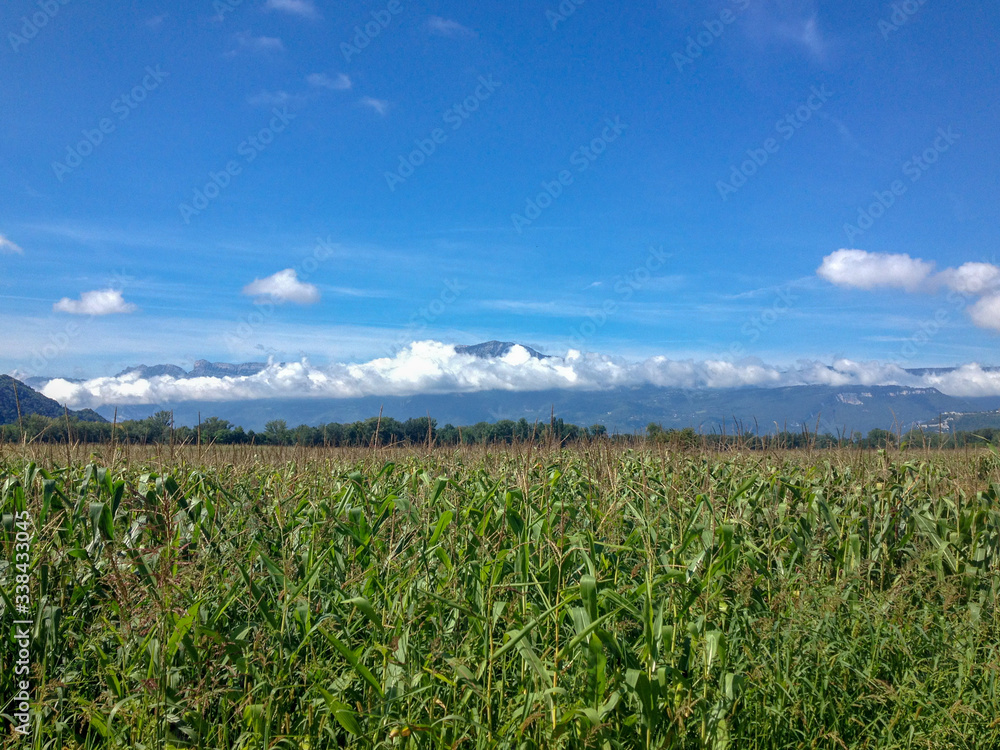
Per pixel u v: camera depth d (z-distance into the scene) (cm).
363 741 386
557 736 361
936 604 611
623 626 466
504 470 905
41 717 396
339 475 951
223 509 724
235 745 388
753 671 450
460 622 506
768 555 675
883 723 448
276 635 441
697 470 917
